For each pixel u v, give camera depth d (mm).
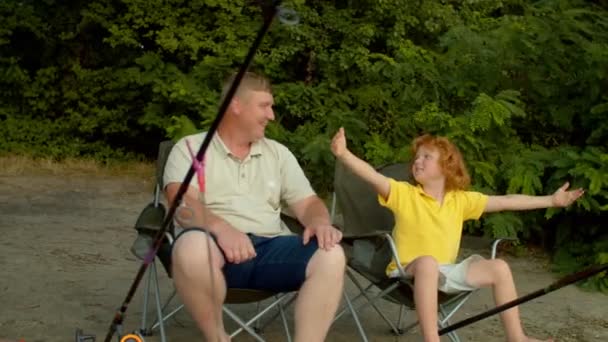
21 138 10031
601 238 6199
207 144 2779
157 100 9438
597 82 6434
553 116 6613
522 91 6930
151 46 10031
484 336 4676
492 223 6199
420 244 4211
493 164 6492
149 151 10336
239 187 3971
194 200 3799
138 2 9586
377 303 5172
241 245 3625
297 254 3732
